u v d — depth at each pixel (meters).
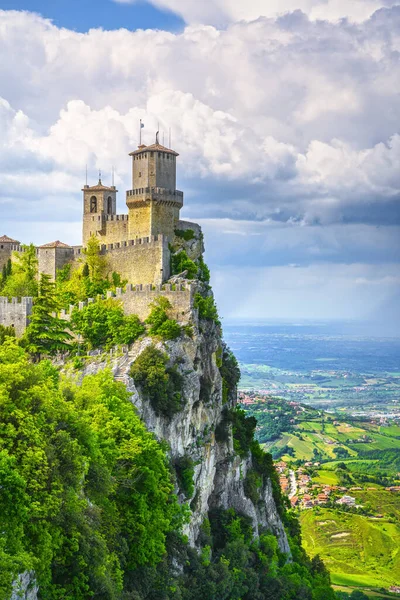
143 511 113.88
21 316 168.75
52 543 81.81
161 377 144.38
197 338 156.62
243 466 176.38
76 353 162.38
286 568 177.00
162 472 121.94
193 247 194.50
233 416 176.12
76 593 84.88
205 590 132.75
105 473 102.06
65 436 91.56
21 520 78.31
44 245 194.25
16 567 72.44
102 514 103.31
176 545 129.75
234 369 189.12
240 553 153.12
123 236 195.62
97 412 117.50
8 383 90.38
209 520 159.62
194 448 153.12
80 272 184.75
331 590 184.50
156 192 188.88
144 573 112.00
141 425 123.31
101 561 89.31
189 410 151.62
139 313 161.25
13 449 85.25
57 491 84.56
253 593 152.75
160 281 174.25
